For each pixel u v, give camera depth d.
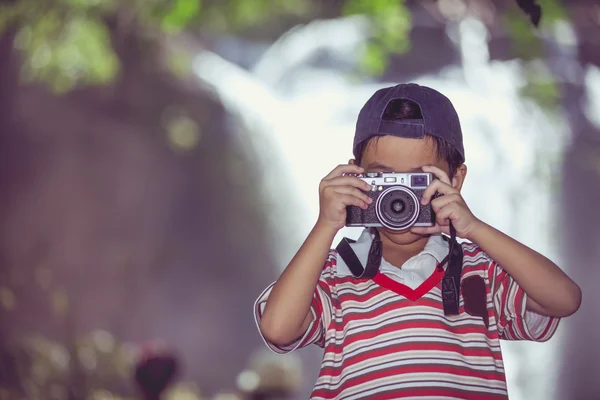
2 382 9.88
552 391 12.30
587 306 13.95
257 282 14.77
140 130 13.94
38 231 12.74
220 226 14.60
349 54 16.64
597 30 13.14
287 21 18.14
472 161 14.36
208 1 15.73
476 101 14.59
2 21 11.71
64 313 12.48
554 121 14.17
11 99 12.87
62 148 13.08
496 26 13.85
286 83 16.64
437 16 14.63
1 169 12.80
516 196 14.28
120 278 13.34
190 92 14.73
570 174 14.34
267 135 15.34
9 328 11.70
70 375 10.08
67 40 11.76
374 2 10.41
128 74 13.92
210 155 14.61
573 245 14.29
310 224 15.27
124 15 13.65
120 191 13.51
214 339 14.26
